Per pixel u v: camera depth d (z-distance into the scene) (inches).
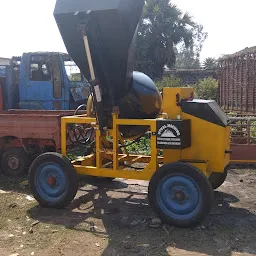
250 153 326.6
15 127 289.0
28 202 233.5
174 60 1109.7
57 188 220.5
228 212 215.6
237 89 661.3
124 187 269.9
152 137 205.0
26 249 168.9
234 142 355.6
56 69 407.8
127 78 218.8
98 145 222.2
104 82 223.6
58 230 189.3
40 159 221.9
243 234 183.6
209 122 203.8
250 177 293.1
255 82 584.1
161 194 195.3
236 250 166.6
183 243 173.5
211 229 189.2
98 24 201.9
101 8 195.9
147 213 214.8
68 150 283.4
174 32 1082.7
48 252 165.8
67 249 168.7
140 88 231.0
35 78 414.0
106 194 253.1
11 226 194.4
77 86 424.2
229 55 724.0
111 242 175.3
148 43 1067.9
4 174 303.3
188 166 188.5
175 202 192.9
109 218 206.7
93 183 279.9
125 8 197.3
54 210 218.5
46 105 412.5
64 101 409.7
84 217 208.1
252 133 402.0
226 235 182.2
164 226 192.5
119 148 256.5
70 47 218.1
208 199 185.0
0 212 214.2
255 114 554.6
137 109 230.4
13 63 427.2
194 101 207.3
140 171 211.6
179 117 201.6
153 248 168.6
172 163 192.7
